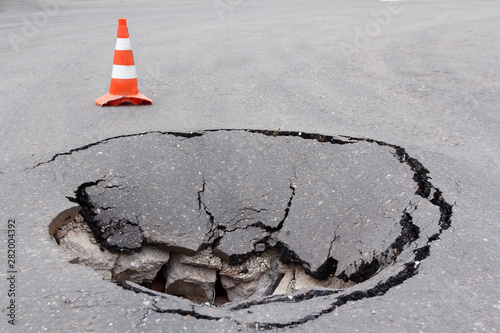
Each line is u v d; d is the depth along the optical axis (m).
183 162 4.09
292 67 6.95
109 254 3.55
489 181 3.66
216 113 5.10
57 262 2.73
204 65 7.03
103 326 2.25
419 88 6.01
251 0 15.83
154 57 7.48
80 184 3.70
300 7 13.80
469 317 2.32
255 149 4.28
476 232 3.01
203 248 3.72
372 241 3.22
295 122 4.80
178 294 3.90
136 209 3.68
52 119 4.91
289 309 2.39
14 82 6.21
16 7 13.45
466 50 7.87
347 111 5.21
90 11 12.84
